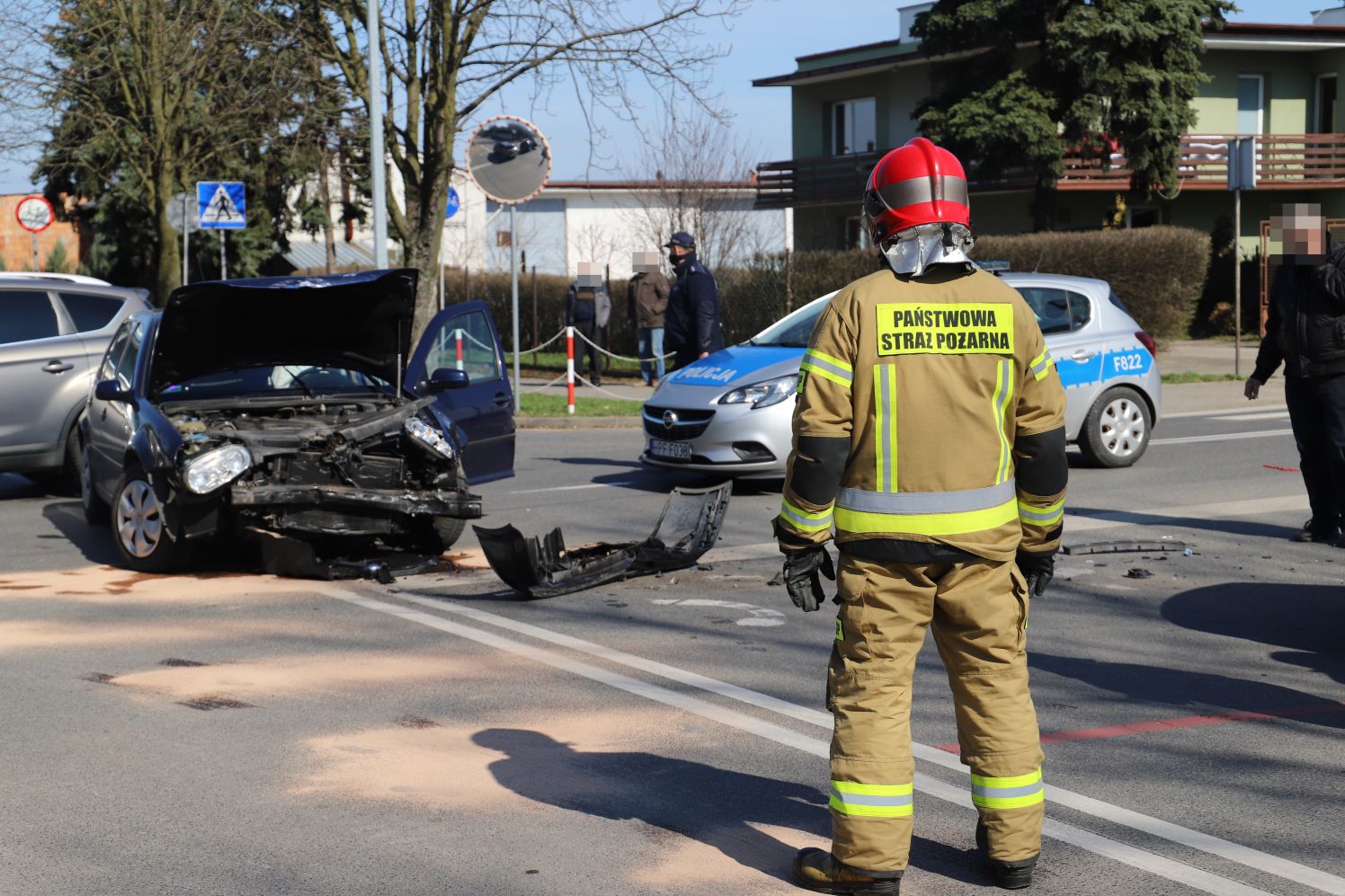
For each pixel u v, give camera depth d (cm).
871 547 362
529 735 523
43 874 394
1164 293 2555
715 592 787
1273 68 3397
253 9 2042
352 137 2117
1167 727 535
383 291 889
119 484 874
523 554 745
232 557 905
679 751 504
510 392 1057
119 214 3478
